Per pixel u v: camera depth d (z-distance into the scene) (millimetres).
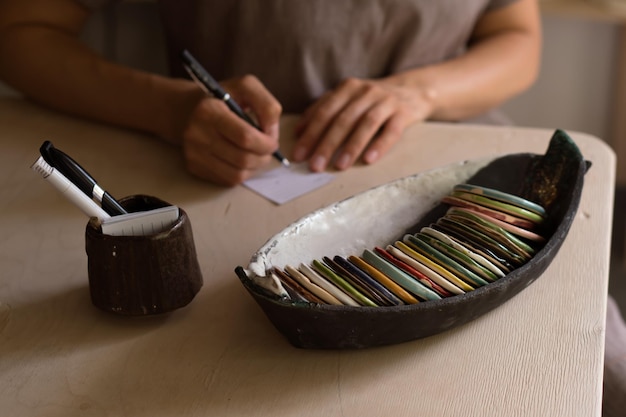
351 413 522
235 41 1122
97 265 594
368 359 572
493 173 715
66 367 569
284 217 769
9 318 623
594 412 519
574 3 1806
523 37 1254
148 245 581
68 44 1049
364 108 938
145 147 926
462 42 1240
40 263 696
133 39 1354
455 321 576
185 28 1162
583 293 640
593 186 811
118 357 579
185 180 846
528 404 526
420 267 579
